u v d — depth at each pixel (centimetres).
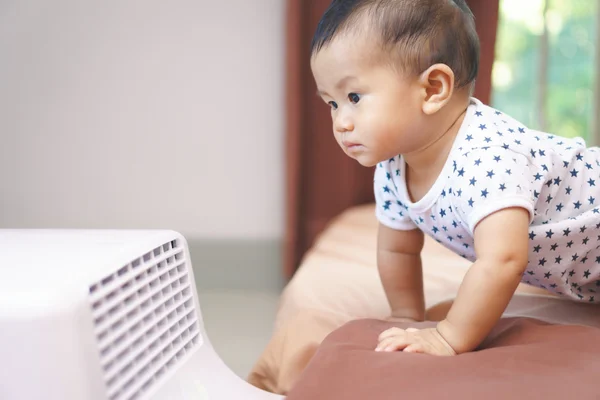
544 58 327
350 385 59
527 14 326
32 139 303
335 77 82
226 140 299
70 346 46
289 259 283
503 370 60
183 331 66
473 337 74
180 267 67
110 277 53
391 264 105
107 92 299
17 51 298
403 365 62
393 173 96
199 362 66
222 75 295
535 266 95
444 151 87
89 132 302
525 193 79
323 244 172
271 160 298
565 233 91
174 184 303
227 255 303
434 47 81
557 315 99
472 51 86
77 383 46
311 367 65
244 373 176
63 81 299
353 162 284
